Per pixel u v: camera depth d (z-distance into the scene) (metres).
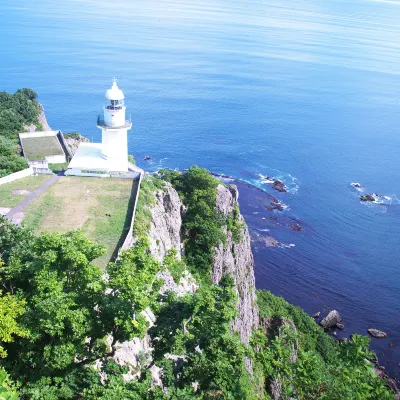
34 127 102.94
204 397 33.25
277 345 37.03
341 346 32.75
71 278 32.75
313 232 123.00
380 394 29.69
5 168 71.69
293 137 185.25
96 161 74.62
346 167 161.12
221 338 35.19
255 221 125.25
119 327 31.95
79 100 198.25
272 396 65.81
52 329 29.08
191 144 169.38
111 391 28.16
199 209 81.94
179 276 63.56
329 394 28.81
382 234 124.00
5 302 30.11
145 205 64.75
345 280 107.44
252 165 157.62
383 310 99.44
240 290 85.50
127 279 31.41
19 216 57.09
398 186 149.50
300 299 101.25
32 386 29.78
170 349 34.78
